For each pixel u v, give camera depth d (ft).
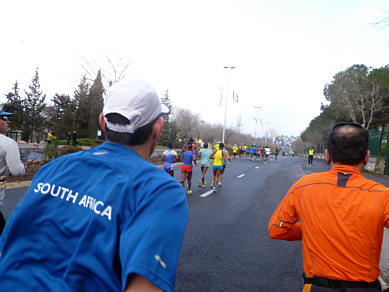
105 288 2.75
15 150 9.98
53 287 2.79
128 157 3.36
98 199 3.01
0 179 10.19
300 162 119.24
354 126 5.68
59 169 3.48
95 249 2.84
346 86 117.08
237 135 207.31
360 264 4.95
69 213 3.09
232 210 24.95
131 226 2.78
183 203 3.00
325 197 5.34
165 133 163.12
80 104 130.62
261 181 46.75
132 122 3.44
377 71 124.16
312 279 5.37
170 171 29.91
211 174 53.26
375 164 65.57
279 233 6.07
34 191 3.37
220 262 13.67
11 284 2.98
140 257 2.50
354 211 5.06
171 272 2.60
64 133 129.39
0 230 7.40
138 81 3.63
